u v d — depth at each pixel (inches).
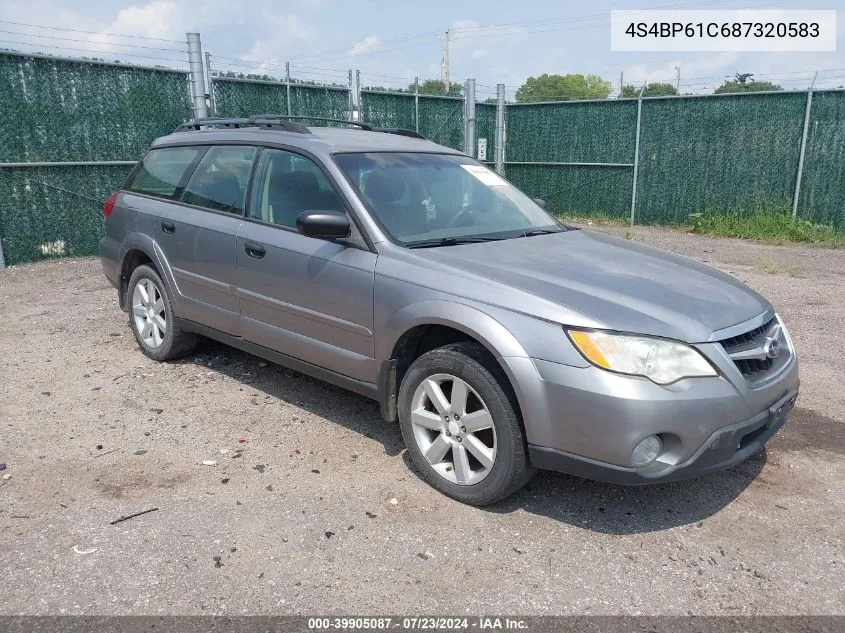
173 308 202.7
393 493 140.7
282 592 110.5
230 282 179.9
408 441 145.8
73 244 384.8
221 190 187.9
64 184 375.2
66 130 372.8
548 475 150.3
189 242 191.0
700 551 124.0
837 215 482.6
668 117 539.5
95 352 224.4
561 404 120.7
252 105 453.1
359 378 154.7
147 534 125.2
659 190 555.8
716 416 119.8
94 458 153.3
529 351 123.0
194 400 186.1
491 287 131.3
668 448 120.1
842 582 116.0
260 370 208.5
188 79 420.8
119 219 219.3
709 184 530.6
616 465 119.0
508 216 178.4
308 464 152.3
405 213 158.6
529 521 132.1
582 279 135.9
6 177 352.5
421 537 126.0
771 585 115.0
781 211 502.6
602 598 111.0
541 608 108.3
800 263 395.5
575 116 588.7
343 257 152.3
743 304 138.0
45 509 132.7
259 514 132.2
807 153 484.7
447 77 1626.5
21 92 352.8
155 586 111.4
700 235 510.9
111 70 386.3
